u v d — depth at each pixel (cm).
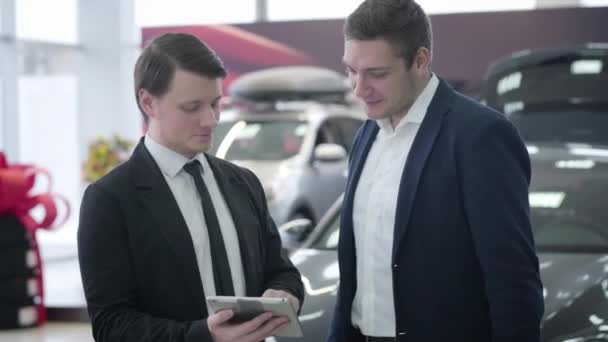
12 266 676
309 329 324
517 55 530
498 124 215
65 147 1192
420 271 217
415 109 224
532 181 407
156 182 214
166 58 207
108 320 205
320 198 802
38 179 1176
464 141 214
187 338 200
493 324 210
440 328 217
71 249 1180
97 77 1209
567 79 510
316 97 920
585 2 999
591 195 393
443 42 916
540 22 890
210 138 213
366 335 231
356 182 236
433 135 219
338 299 238
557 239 378
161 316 211
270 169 781
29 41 1123
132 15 1201
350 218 235
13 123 1101
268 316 196
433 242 216
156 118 213
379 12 214
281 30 965
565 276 343
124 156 888
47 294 844
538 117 523
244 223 225
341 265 237
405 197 219
